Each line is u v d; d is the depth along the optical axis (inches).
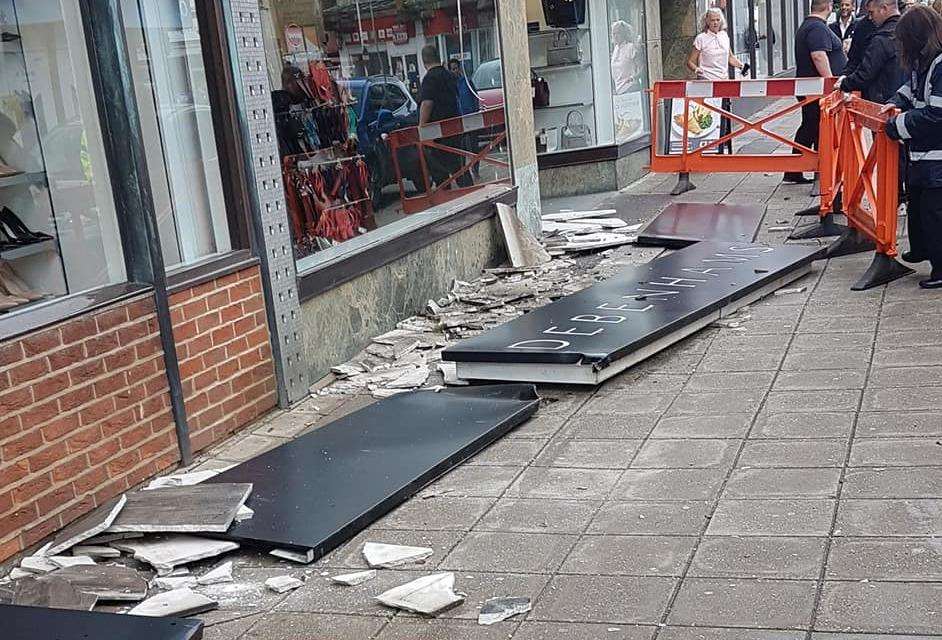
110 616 140.6
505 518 172.2
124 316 197.0
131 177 199.9
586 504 173.9
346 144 287.9
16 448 174.6
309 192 266.7
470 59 373.1
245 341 232.4
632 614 137.6
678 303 267.4
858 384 213.3
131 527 172.1
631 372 240.7
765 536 154.5
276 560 166.6
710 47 556.7
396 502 180.7
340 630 142.9
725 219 404.5
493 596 147.2
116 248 203.0
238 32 231.5
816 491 167.3
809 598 135.9
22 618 141.3
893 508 158.1
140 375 200.8
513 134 404.8
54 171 195.6
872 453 178.7
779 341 249.9
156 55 213.2
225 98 229.8
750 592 139.3
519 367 235.9
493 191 388.8
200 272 219.6
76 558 170.2
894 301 270.7
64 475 183.6
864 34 394.9
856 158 322.3
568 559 155.4
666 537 158.4
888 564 142.0
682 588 142.6
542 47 517.7
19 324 176.9
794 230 379.2
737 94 466.3
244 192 233.8
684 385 227.6
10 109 189.5
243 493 182.2
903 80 384.8
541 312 270.5
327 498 180.2
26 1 191.5
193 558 165.8
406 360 273.3
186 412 213.8
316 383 262.2
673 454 190.4
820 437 188.9
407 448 200.5
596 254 384.2
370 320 292.5
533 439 206.7
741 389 219.9
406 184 322.7
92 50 195.8
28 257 189.6
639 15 551.2
